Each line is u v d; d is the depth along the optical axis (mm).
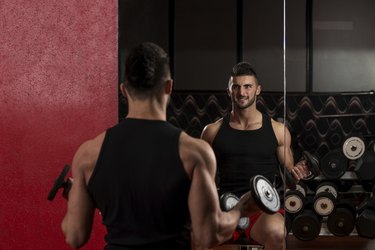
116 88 2855
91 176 1438
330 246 2697
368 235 2688
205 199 1393
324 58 2721
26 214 2887
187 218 1456
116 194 1403
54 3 2865
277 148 2682
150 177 1388
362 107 2689
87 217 1488
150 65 1459
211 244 1423
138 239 1396
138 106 1468
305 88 2715
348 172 2682
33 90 2873
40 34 2873
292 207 2688
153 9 2771
